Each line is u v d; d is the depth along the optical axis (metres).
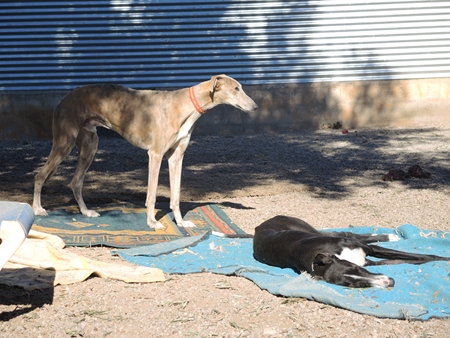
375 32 7.64
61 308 3.01
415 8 7.62
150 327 2.86
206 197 4.79
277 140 7.01
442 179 5.18
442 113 7.81
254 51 7.58
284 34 7.58
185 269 3.36
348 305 2.94
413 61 7.72
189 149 6.60
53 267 3.35
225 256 3.57
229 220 4.19
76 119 4.16
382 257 3.39
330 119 7.74
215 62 7.56
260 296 3.10
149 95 4.11
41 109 7.40
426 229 3.91
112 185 5.09
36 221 4.08
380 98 7.75
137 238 3.84
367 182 5.15
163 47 7.47
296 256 3.28
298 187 5.03
